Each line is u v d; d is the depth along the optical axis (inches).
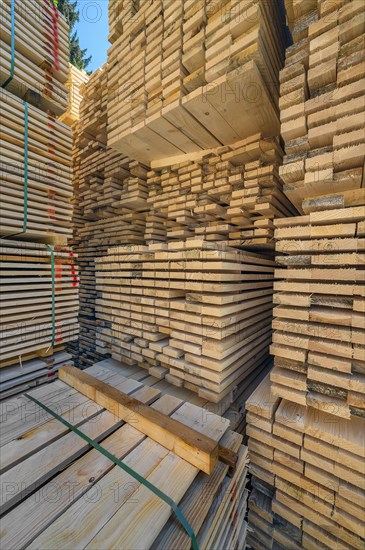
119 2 109.4
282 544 66.4
